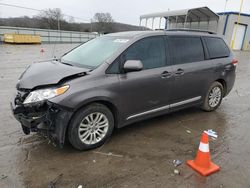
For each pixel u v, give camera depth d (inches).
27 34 1457.9
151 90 154.8
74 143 128.4
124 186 104.5
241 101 246.8
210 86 198.5
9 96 235.3
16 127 160.9
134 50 148.4
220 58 203.5
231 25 1079.6
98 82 130.4
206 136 116.0
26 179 108.0
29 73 139.7
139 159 126.6
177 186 105.1
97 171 115.1
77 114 125.9
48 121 118.9
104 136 139.7
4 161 121.2
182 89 174.9
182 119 188.1
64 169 116.2
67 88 121.2
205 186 105.7
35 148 135.1
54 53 776.9
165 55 163.8
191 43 183.0
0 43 1298.0
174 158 128.4
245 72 472.1
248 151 138.2
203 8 946.7
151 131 163.0
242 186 106.1
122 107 143.0
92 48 163.6
